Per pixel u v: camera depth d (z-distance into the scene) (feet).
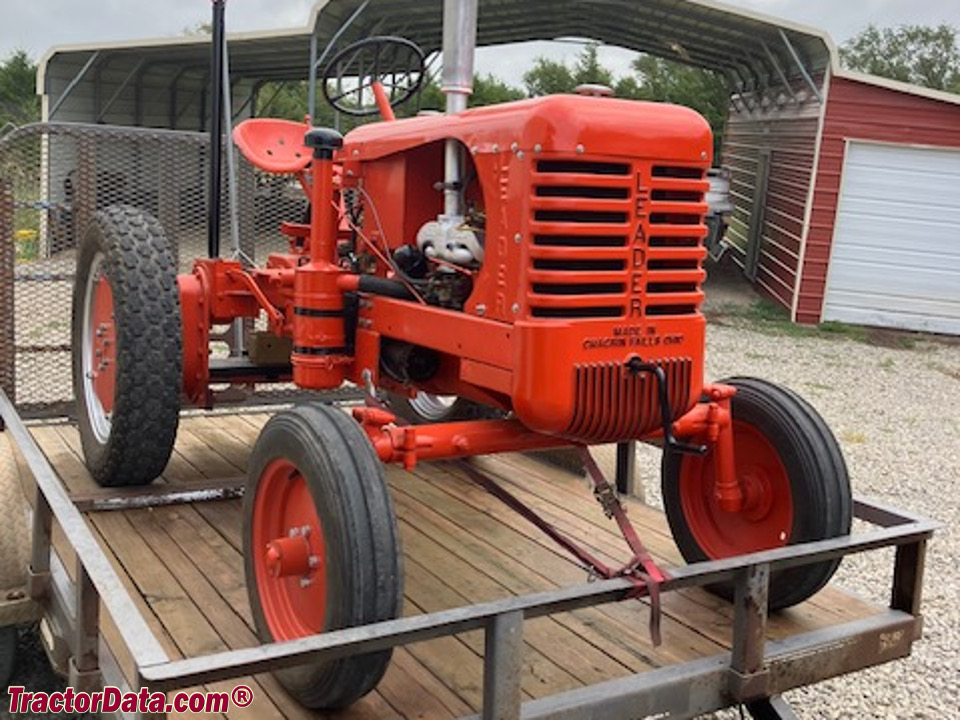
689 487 10.70
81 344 12.81
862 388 30.94
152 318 11.37
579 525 12.15
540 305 7.86
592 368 7.97
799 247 42.83
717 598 10.29
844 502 9.30
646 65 97.86
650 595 7.61
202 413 16.38
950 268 41.88
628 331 8.11
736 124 61.41
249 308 12.61
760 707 9.00
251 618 9.13
